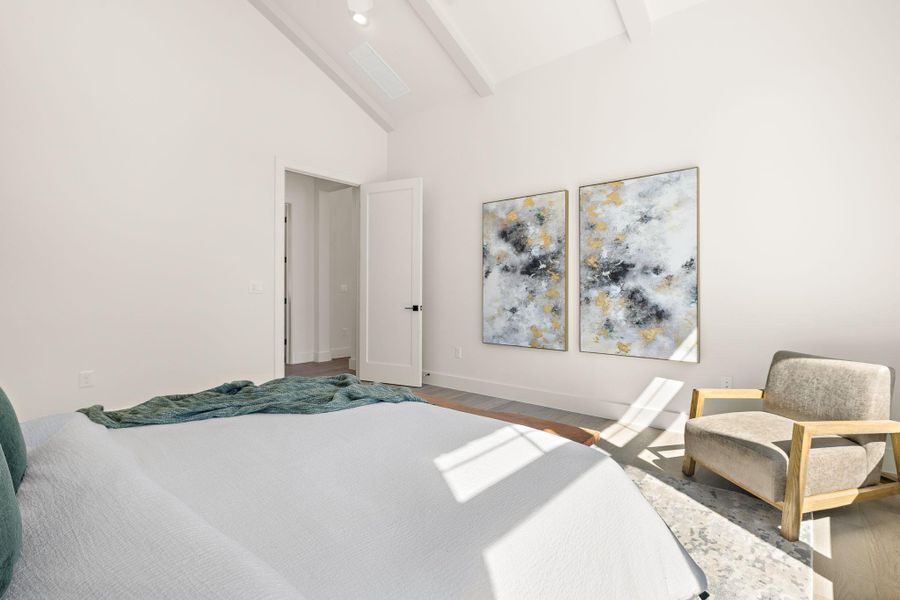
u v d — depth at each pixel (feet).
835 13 8.24
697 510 6.52
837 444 6.34
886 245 7.80
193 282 11.45
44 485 2.48
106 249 10.05
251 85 12.60
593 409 11.44
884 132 7.80
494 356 13.56
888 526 6.08
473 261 14.03
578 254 11.66
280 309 13.23
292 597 1.66
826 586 4.86
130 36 10.38
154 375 10.80
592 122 11.43
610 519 3.21
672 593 3.23
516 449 3.89
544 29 11.34
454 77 13.56
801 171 8.59
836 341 8.26
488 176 13.62
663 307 10.20
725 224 9.44
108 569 1.74
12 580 1.76
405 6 11.55
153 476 3.18
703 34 9.70
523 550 2.60
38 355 9.18
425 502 2.93
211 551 1.85
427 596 2.11
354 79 14.80
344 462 3.56
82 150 9.70
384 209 15.33
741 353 9.27
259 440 4.08
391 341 15.20
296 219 19.65
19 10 8.89
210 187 11.76
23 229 8.98
